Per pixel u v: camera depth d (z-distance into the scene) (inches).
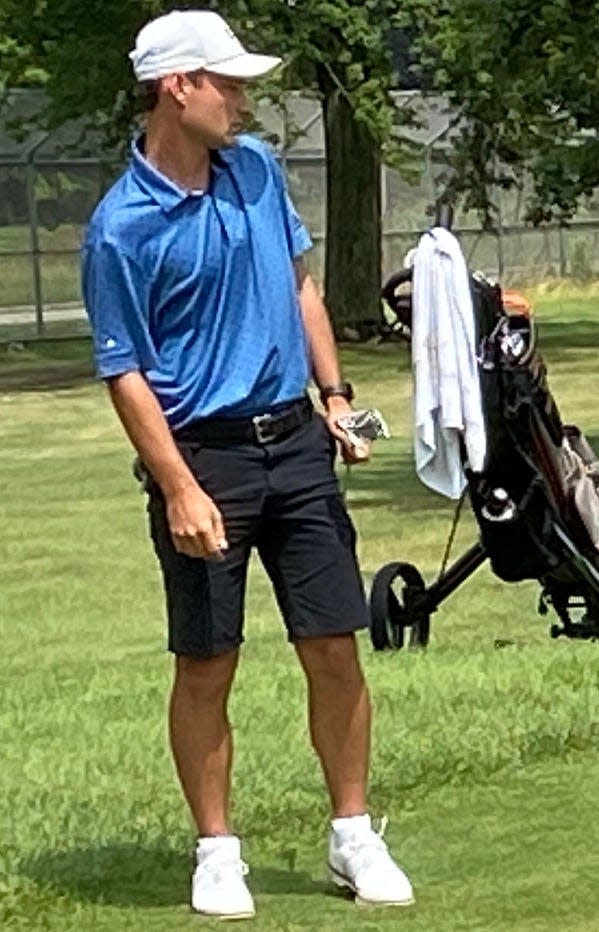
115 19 1118.4
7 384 1125.1
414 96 1245.1
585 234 1642.5
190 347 192.7
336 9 1080.8
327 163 1289.4
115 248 189.9
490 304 322.0
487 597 478.6
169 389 192.7
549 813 228.1
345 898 199.6
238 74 189.3
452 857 212.1
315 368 202.2
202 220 191.5
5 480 748.6
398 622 384.8
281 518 194.9
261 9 1077.8
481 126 1237.1
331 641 195.9
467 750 252.2
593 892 199.5
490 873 206.1
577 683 302.8
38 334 1381.6
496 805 231.6
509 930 188.5
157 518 195.0
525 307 327.9
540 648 354.3
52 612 485.7
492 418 326.6
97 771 260.8
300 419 194.9
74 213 1390.3
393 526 618.2
